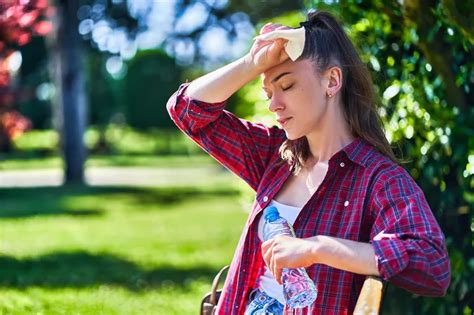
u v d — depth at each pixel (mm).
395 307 4086
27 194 17516
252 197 7836
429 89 3889
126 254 9445
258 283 2605
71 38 19688
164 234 11383
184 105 2744
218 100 2688
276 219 2469
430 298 3980
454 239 4008
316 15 2568
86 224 12461
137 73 37844
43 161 29422
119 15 26859
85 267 8453
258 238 2613
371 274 2174
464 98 3852
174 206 15469
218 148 2809
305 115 2475
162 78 37969
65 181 20203
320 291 2436
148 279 7789
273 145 2795
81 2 27594
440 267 2195
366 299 2131
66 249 9797
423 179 4035
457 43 3713
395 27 3988
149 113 38156
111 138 37375
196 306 6523
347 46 2539
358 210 2418
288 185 2633
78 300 6609
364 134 2523
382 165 2428
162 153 37219
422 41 3723
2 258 9023
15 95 14234
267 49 2473
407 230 2260
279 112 2502
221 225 12539
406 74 3969
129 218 13383
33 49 36312
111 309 6297
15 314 5973
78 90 20031
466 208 3994
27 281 7516
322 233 2463
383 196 2361
